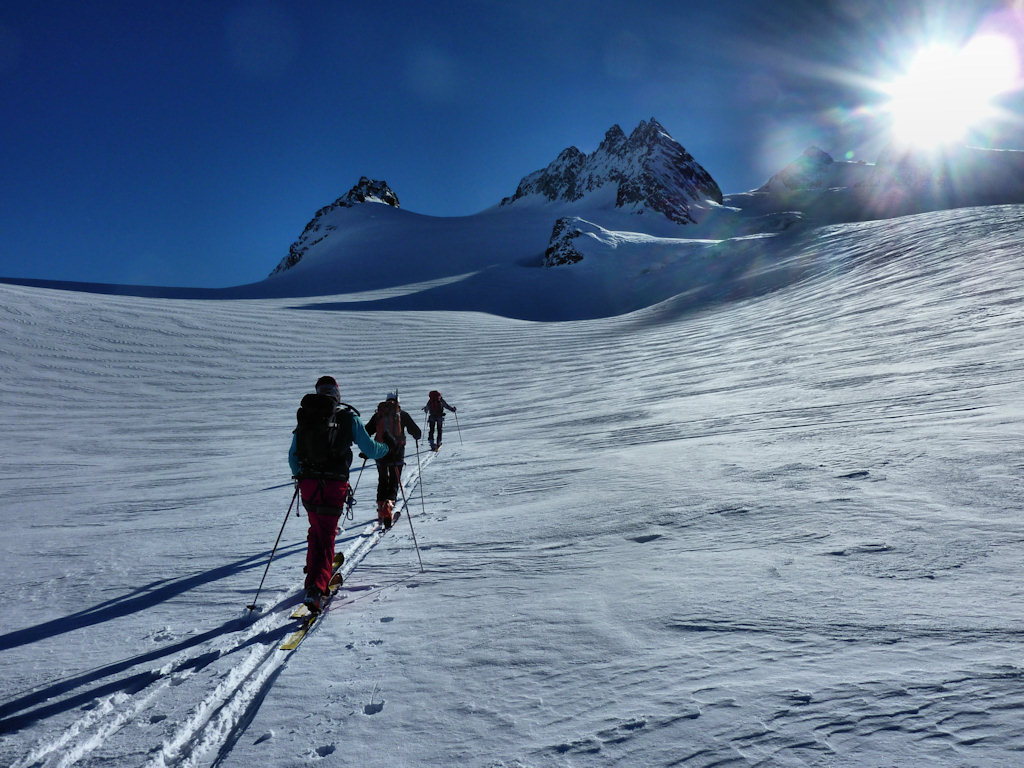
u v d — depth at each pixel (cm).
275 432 1708
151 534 645
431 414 1080
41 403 2247
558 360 2694
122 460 1394
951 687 182
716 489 484
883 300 1923
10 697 287
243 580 446
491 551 431
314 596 348
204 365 2938
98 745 239
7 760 233
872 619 237
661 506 462
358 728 226
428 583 386
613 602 301
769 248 5594
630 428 938
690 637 250
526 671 247
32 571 529
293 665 290
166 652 326
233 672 292
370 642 306
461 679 250
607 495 531
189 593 427
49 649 343
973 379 762
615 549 386
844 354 1259
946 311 1428
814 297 2586
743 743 175
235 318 3975
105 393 2438
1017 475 389
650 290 5881
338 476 393
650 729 191
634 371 1923
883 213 15462
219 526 659
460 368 2798
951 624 223
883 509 371
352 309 5300
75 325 3300
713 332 2533
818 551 322
